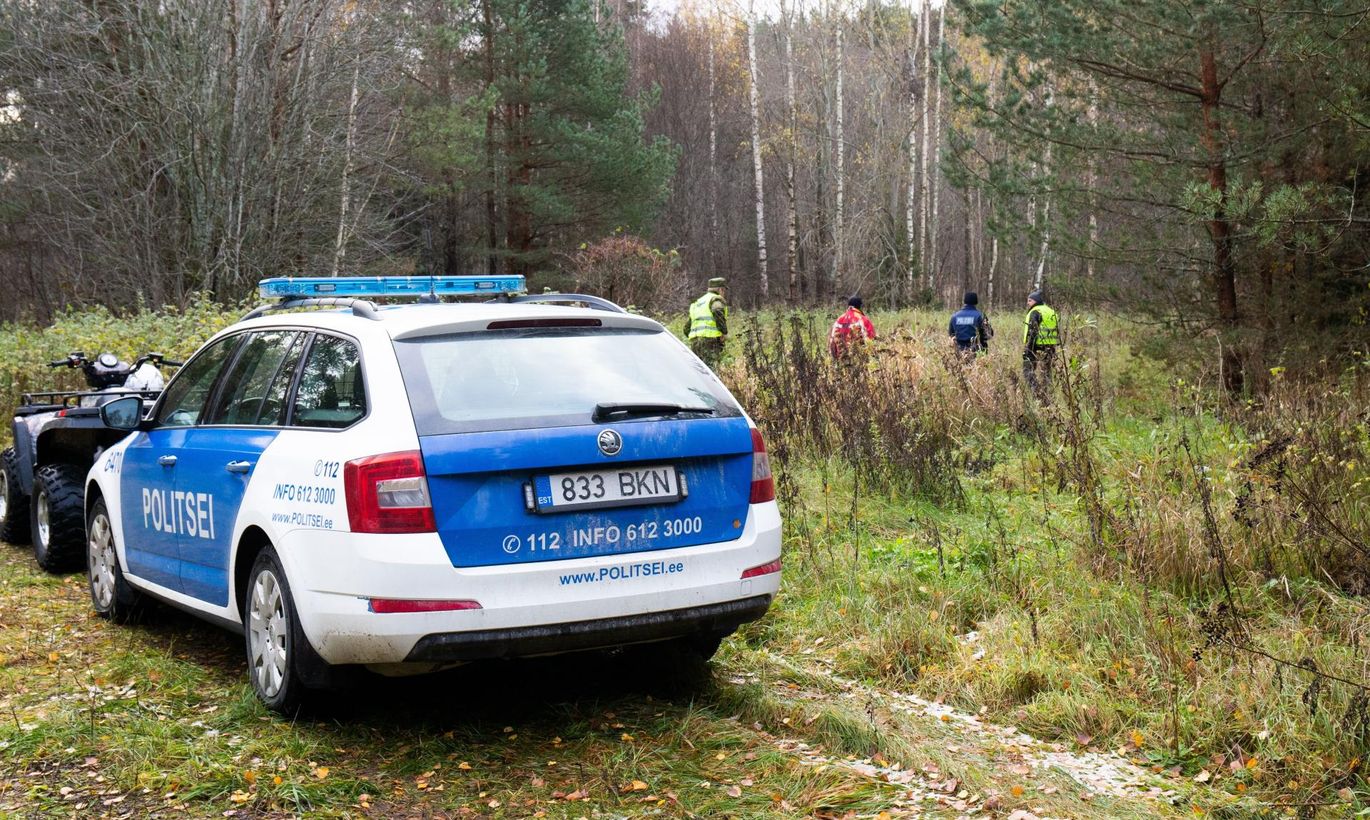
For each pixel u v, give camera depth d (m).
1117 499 7.03
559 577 3.98
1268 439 6.46
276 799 3.76
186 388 5.56
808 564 6.41
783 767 3.97
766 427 9.56
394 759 4.10
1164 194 12.41
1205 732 4.14
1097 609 5.21
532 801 3.75
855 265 39.22
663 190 35.41
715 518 4.32
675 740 4.21
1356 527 5.71
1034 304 12.84
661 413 4.28
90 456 7.21
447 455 3.90
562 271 33.44
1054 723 4.38
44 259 31.17
